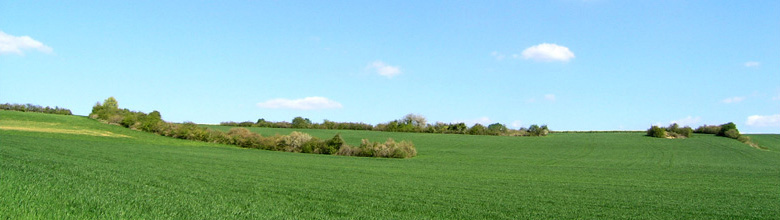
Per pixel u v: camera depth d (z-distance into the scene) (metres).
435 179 32.50
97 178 20.42
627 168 47.88
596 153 68.56
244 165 36.84
